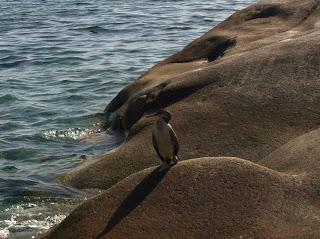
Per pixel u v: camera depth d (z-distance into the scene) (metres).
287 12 30.08
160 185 14.02
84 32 54.25
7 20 62.12
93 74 38.22
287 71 21.84
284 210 13.22
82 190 19.45
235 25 30.30
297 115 20.12
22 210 18.52
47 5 72.06
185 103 21.73
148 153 19.89
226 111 20.75
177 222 13.22
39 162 22.84
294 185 13.80
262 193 13.59
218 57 27.44
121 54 44.59
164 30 54.31
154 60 42.06
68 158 23.03
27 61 43.19
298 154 15.91
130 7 68.88
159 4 70.56
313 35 23.73
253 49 25.19
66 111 29.72
